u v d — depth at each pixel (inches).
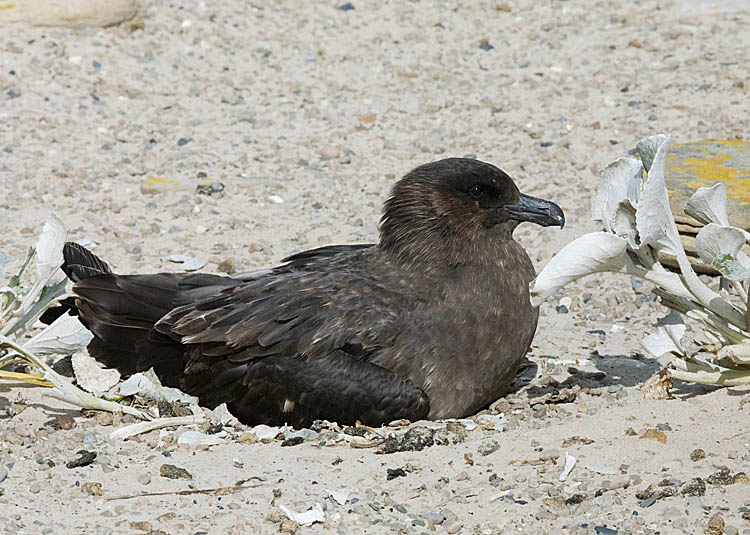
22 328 448.1
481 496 361.1
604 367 472.7
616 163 410.9
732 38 824.3
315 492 368.2
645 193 385.1
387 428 421.4
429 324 428.8
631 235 403.5
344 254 466.6
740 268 390.3
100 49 820.6
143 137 722.2
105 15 842.8
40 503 362.9
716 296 407.2
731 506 345.1
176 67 812.0
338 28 875.4
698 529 335.9
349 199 648.4
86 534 344.5
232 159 695.7
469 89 782.5
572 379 462.6
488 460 385.1
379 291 436.8
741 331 410.0
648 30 851.4
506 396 453.7
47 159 689.6
